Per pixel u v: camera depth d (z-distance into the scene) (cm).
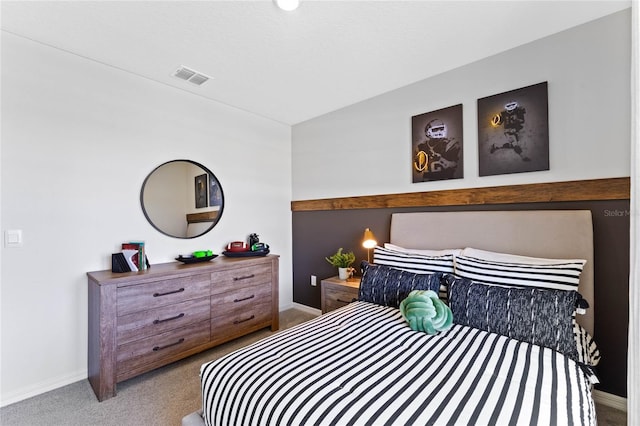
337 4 172
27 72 204
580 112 196
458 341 156
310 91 293
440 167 260
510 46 220
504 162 226
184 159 287
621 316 181
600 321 187
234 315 274
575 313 171
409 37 206
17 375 197
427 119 268
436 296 182
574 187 197
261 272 298
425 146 269
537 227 206
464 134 247
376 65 244
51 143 213
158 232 269
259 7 174
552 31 202
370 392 111
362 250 318
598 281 188
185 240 287
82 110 227
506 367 129
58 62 216
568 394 111
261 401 112
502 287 179
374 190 307
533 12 182
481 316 172
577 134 196
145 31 196
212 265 258
